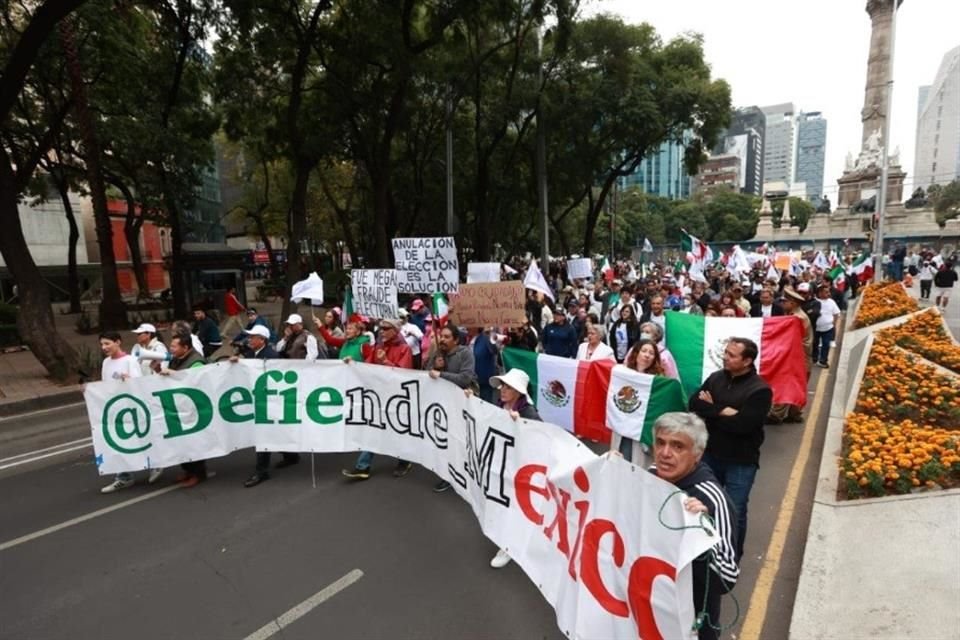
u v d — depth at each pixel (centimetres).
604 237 6994
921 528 402
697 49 2823
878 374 748
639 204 8706
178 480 613
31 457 719
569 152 2758
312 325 1883
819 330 1116
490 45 2295
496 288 805
